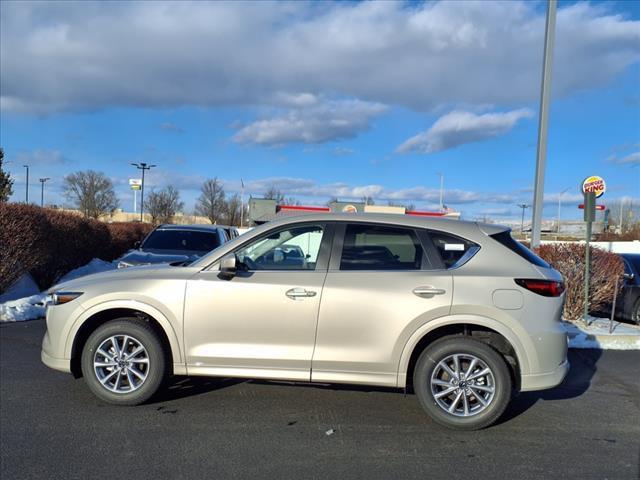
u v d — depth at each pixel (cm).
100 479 346
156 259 917
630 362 695
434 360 434
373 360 436
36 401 486
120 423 438
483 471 369
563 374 439
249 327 447
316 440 414
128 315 483
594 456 396
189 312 452
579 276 955
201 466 367
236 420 451
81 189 5703
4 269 913
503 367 428
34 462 367
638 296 951
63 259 1275
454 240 451
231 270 448
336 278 444
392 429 439
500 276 433
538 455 396
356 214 472
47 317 479
